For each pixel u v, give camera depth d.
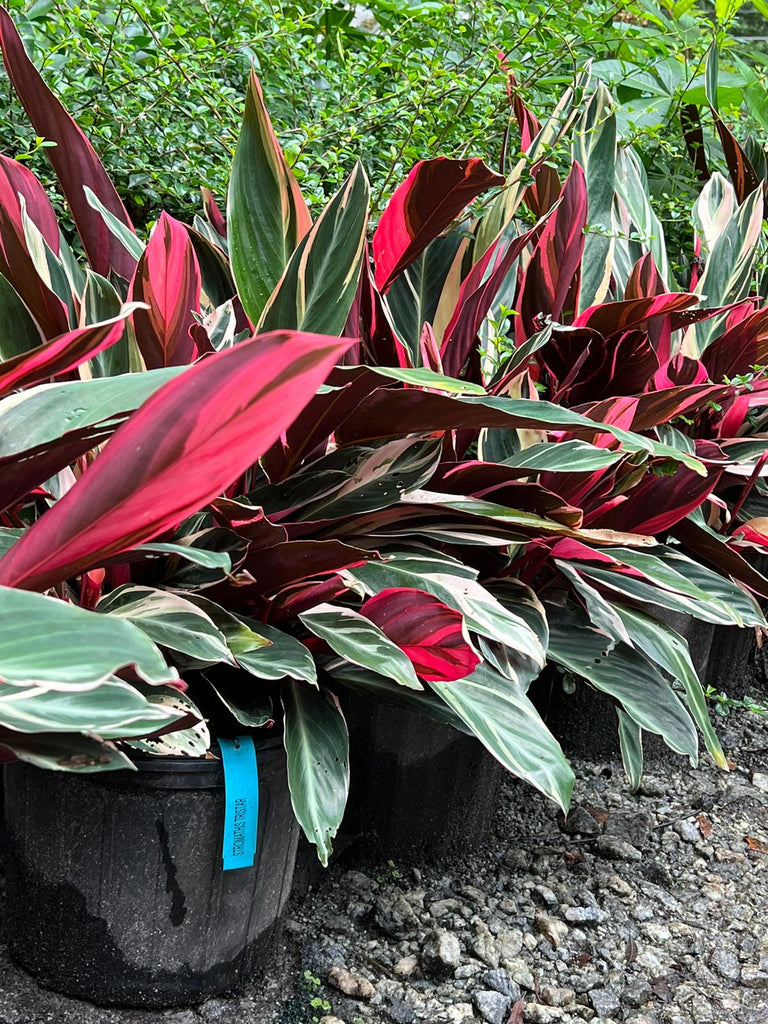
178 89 1.72
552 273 1.58
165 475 0.68
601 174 1.83
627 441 1.21
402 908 1.48
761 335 1.90
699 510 1.77
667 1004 1.40
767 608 2.46
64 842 1.13
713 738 1.42
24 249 1.09
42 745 0.78
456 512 1.27
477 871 1.63
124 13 1.81
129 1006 1.21
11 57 1.17
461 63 1.93
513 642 1.17
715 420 2.01
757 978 1.46
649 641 1.46
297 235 1.23
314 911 1.47
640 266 1.70
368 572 1.25
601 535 1.36
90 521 0.72
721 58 3.10
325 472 1.25
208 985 1.22
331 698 1.21
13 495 0.94
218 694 1.11
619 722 1.50
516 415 1.07
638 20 2.95
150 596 1.07
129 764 0.76
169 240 1.14
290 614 1.20
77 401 0.87
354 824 1.58
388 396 1.11
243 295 1.23
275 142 1.20
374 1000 1.31
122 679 0.90
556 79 2.30
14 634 0.68
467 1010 1.31
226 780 1.08
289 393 0.62
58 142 1.25
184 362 1.21
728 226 2.10
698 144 2.64
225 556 0.91
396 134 1.85
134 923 1.15
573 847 1.74
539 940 1.49
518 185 1.54
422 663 1.18
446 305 1.56
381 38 2.00
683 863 1.75
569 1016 1.34
